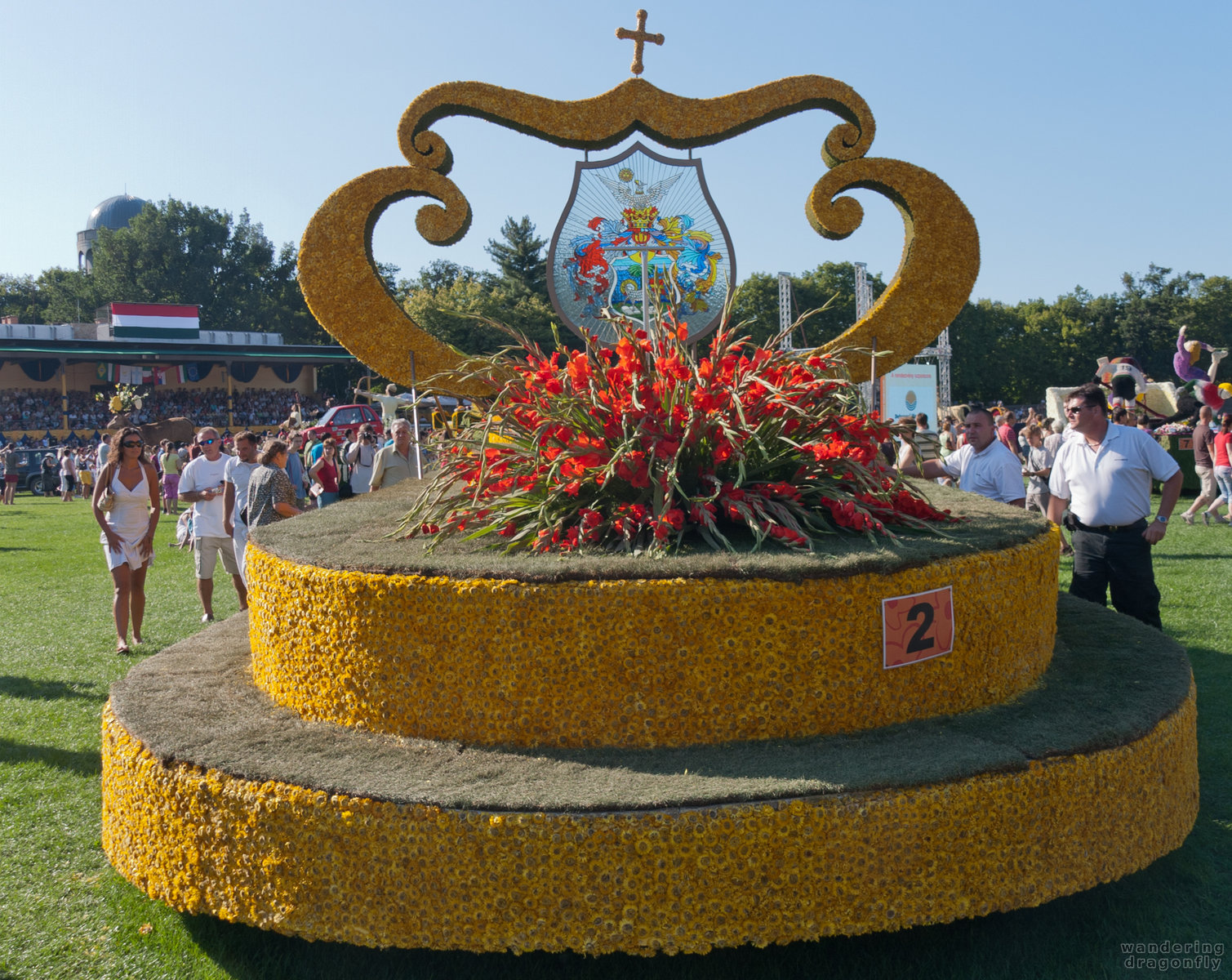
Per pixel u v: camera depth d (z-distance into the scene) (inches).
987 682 109.7
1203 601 259.3
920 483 201.6
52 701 201.5
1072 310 2908.5
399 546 121.2
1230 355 2856.8
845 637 99.3
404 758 96.9
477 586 99.0
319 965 101.7
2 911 114.7
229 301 2792.8
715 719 97.8
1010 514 142.4
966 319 2518.5
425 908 87.1
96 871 125.5
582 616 97.1
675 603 96.5
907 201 215.5
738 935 85.1
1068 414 175.0
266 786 92.6
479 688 99.7
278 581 114.7
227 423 1813.5
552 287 212.8
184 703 116.6
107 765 110.8
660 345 141.7
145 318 1827.0
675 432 123.6
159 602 314.0
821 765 91.3
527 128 210.4
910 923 87.5
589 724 98.2
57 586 351.9
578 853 84.7
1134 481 170.1
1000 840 90.0
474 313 139.5
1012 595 112.2
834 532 122.0
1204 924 104.3
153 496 247.9
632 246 212.2
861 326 215.3
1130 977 94.9
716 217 211.9
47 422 1642.5
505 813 85.9
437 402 189.0
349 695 106.1
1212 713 169.8
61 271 3083.2
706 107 211.8
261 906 92.3
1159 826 102.6
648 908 84.8
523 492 126.3
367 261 211.0
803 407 129.5
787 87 212.2
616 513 120.2
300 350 1883.6
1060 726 101.0
